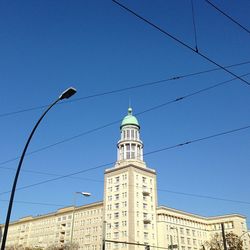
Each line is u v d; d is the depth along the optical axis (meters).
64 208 122.75
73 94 19.73
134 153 103.19
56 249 107.25
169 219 101.38
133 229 89.25
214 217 117.50
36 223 132.62
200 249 99.69
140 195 95.81
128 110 112.38
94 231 105.50
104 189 101.44
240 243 89.44
